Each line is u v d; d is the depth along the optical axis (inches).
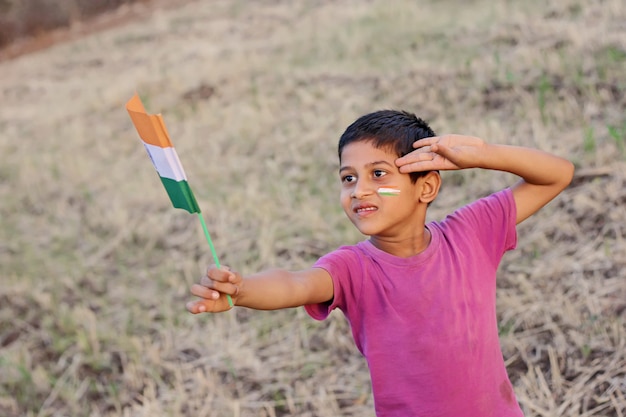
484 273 95.4
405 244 93.3
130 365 185.6
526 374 152.8
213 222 242.8
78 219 272.1
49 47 611.2
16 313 221.0
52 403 183.5
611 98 236.1
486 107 257.0
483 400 92.4
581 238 183.0
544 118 235.1
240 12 527.5
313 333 184.4
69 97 424.8
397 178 90.0
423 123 96.1
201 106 337.1
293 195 243.8
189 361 185.9
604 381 144.1
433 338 90.3
